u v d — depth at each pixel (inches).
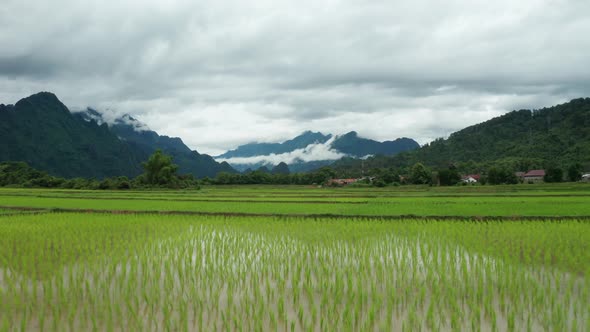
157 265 449.7
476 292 366.9
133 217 859.4
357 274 420.5
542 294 337.4
